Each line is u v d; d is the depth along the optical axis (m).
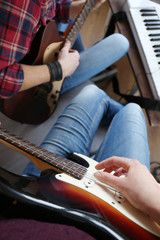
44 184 0.52
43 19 0.82
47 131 1.00
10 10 0.57
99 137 1.06
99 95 0.97
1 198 0.41
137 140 0.78
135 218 0.50
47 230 0.34
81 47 1.33
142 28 1.12
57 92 0.98
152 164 1.48
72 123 0.82
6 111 0.91
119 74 1.72
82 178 0.57
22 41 0.64
